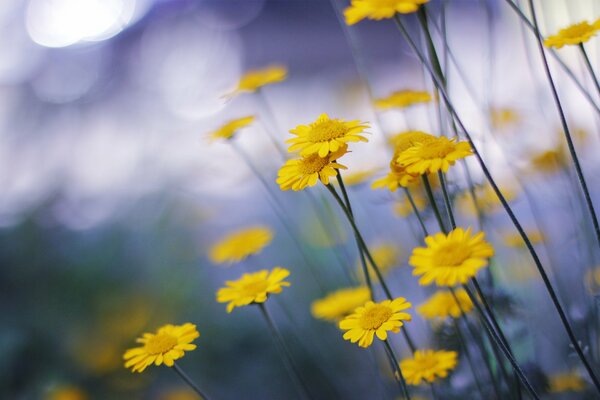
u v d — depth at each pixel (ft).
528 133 2.59
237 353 3.04
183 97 5.49
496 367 1.98
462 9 3.75
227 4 6.79
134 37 6.03
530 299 2.29
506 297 2.06
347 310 2.19
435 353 1.96
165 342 1.79
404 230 2.82
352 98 4.75
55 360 3.14
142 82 5.58
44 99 5.11
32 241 3.60
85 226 3.86
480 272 2.08
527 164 2.37
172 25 6.36
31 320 3.26
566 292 2.15
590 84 2.49
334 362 2.76
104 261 3.54
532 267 2.29
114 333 3.19
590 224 2.17
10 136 4.67
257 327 3.10
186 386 3.01
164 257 3.63
